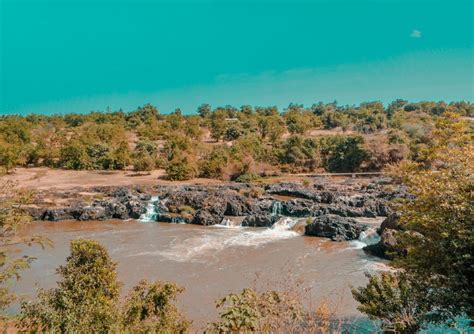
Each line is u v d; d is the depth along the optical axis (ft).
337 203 146.82
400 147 222.69
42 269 90.63
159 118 479.82
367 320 57.88
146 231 129.80
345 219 119.96
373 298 45.98
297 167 240.12
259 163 229.04
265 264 92.94
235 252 103.65
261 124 345.31
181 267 91.56
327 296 69.67
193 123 357.61
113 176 221.46
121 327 36.17
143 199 164.76
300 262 93.56
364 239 110.63
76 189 180.55
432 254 41.39
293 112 437.17
